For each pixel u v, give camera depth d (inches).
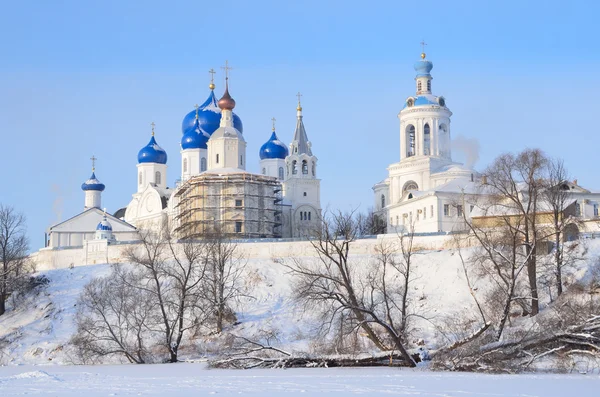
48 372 2940.5
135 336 3892.7
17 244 5196.9
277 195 6491.1
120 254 5265.8
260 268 4709.6
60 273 5064.0
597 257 4023.1
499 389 2172.7
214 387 2277.3
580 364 2738.7
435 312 3922.2
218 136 6161.4
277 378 2517.2
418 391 2134.6
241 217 5812.0
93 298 3890.3
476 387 2218.3
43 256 5457.7
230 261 4576.8
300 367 2940.5
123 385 2373.3
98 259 5305.1
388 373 2652.6
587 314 2797.7
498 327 2977.4
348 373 2669.8
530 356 2701.8
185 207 6058.1
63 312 4505.4
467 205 5639.8
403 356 2915.8
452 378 2454.5
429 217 5733.3
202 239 4766.2
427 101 6628.9
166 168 7273.6
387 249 4387.3
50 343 4101.9
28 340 4227.4
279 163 7130.9
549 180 3796.8
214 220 5757.9
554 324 2795.3
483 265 3668.8
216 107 7027.6
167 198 6791.3
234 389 2220.7
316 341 3284.9
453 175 6284.5
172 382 2445.9
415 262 4471.0
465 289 4101.9
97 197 7568.9
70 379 2605.8
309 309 3644.2
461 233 4355.3
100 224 5767.7
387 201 7047.2
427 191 5935.0
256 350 3029.0
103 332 3949.3
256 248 4953.3
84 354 3560.5
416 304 4040.4
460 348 2822.3
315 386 2269.9
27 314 4623.5
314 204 6643.7
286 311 4232.3
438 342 3213.6
